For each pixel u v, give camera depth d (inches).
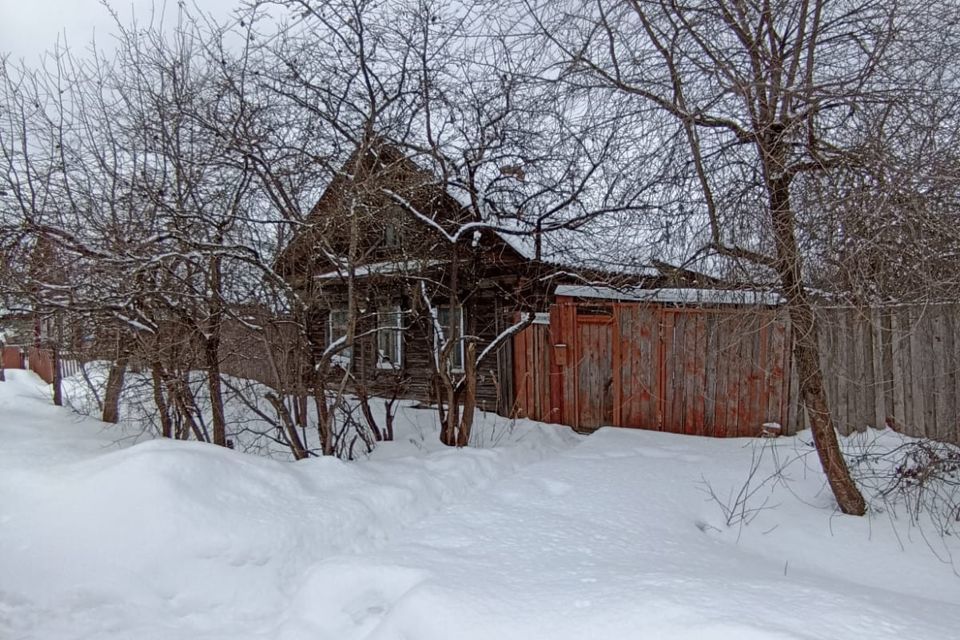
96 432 267.4
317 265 231.0
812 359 166.9
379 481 180.9
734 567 132.3
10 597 122.0
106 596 122.8
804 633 88.3
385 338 388.5
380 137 215.6
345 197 210.1
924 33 147.8
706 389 256.7
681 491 186.2
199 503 144.6
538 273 269.7
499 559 136.5
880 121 143.1
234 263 213.8
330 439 223.0
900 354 208.2
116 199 214.2
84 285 192.4
